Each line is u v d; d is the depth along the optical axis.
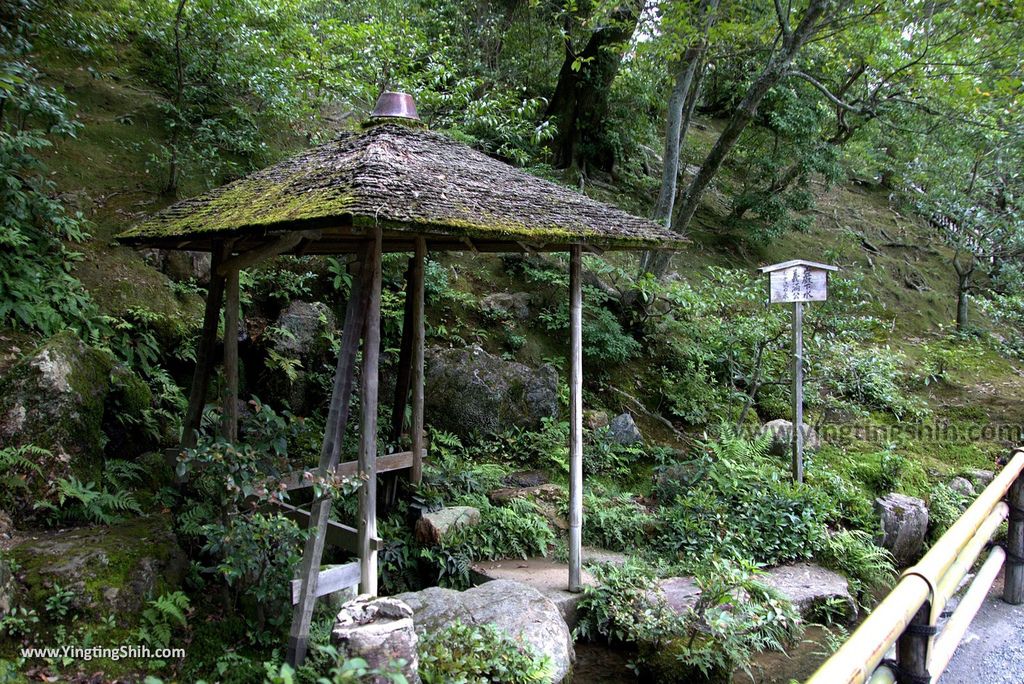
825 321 9.54
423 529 5.08
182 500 4.71
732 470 6.39
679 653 3.98
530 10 11.82
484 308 8.27
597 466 6.97
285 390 6.14
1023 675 3.49
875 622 2.00
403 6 10.74
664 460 7.22
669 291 8.98
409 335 5.60
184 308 6.49
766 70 8.33
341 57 8.38
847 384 9.16
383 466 5.15
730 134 8.67
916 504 6.50
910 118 11.93
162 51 8.23
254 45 7.89
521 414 7.14
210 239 4.46
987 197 13.66
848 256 14.30
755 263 12.62
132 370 5.63
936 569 2.45
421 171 3.95
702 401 8.41
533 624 3.88
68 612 3.52
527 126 10.05
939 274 14.99
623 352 8.45
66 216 6.18
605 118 12.24
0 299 5.30
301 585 3.63
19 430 4.22
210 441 4.02
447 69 9.64
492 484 6.18
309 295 7.04
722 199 14.09
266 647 3.90
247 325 6.52
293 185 3.97
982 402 10.02
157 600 3.76
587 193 11.57
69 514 4.23
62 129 5.89
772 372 8.89
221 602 4.14
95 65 8.35
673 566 5.36
